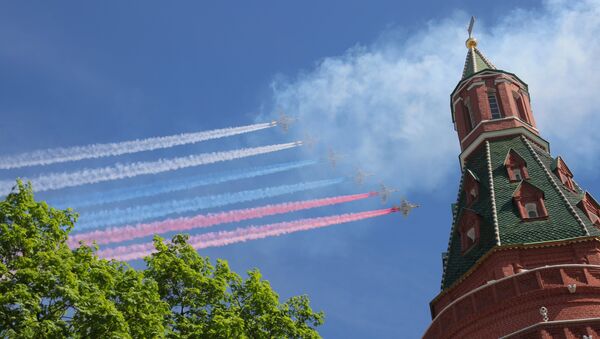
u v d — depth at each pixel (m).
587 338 35.91
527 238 43.59
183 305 34.25
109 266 30.67
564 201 46.12
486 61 61.59
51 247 29.48
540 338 36.19
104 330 26.77
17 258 28.33
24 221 29.33
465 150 55.53
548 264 42.16
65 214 30.92
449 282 46.44
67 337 26.52
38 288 26.95
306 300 38.12
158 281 34.44
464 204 51.12
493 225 45.50
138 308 29.11
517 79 59.09
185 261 35.81
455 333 41.72
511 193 48.06
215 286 35.12
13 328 25.55
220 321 32.56
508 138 54.12
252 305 36.22
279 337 35.78
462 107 58.69
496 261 42.69
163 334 29.02
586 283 39.28
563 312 38.28
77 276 28.45
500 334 39.12
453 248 48.78
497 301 40.03
